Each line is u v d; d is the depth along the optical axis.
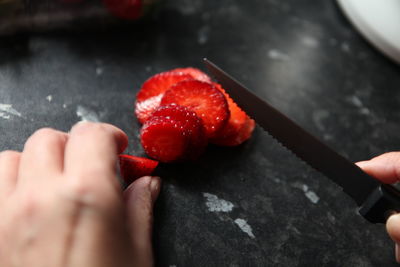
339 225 0.31
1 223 0.22
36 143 0.24
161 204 0.30
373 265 0.30
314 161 0.27
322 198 0.32
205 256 0.28
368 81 0.40
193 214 0.30
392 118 0.37
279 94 0.37
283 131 0.28
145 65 0.37
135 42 0.38
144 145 0.30
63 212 0.21
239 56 0.39
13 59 0.35
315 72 0.39
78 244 0.21
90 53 0.37
